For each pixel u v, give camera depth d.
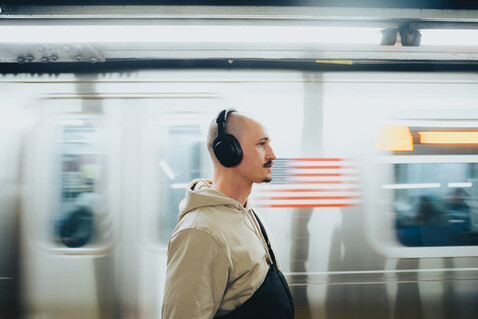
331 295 2.32
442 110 2.44
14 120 2.35
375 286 2.34
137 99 2.37
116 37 1.89
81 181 2.34
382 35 1.92
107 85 2.38
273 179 2.32
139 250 2.31
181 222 1.24
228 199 1.25
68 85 2.38
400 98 2.43
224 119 1.27
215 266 1.13
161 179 2.35
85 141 2.35
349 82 2.42
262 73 2.40
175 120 2.37
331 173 2.35
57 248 2.31
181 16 1.79
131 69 2.38
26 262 2.30
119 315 2.30
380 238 2.36
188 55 2.24
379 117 2.41
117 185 2.34
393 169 2.39
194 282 1.10
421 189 2.40
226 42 2.13
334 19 1.84
